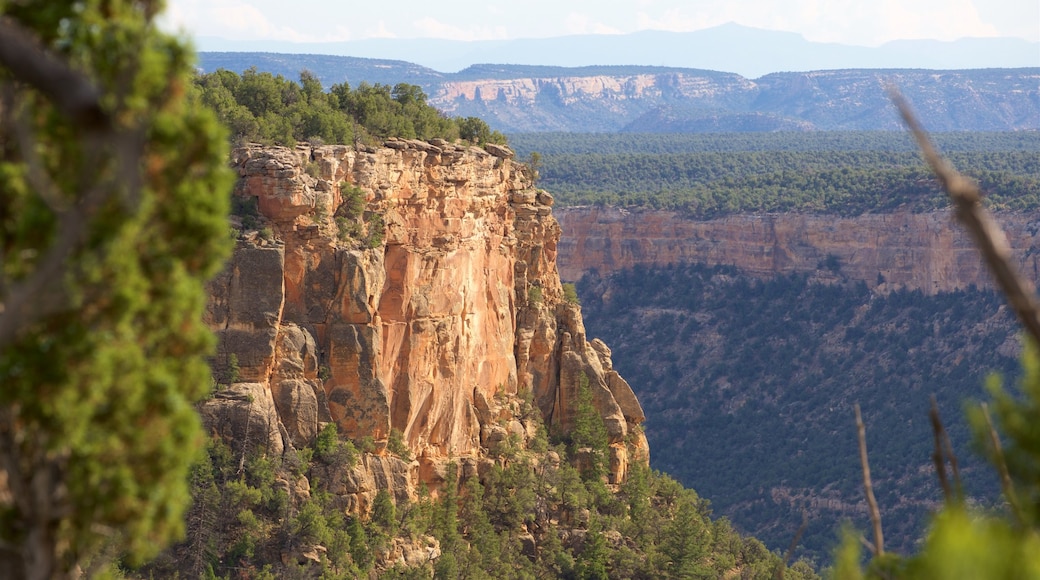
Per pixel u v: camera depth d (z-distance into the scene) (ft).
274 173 372.79
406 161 414.62
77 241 109.50
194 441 118.62
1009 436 104.68
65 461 116.06
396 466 394.93
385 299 406.41
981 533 81.82
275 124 410.31
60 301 108.17
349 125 438.40
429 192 423.23
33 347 109.70
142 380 114.11
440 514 412.36
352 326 383.24
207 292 363.15
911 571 99.66
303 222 377.30
